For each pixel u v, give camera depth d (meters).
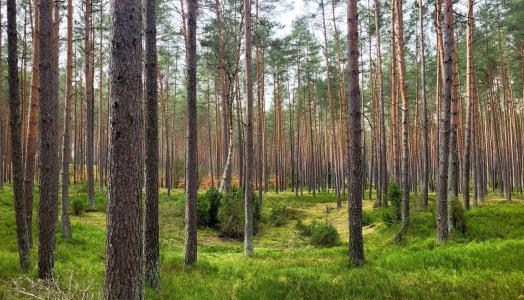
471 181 41.00
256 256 13.70
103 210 23.11
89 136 23.42
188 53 10.59
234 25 26.66
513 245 10.95
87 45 22.25
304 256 13.17
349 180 10.98
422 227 16.36
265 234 20.91
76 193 28.25
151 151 8.58
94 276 8.91
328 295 7.65
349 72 10.67
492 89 32.97
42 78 8.61
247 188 14.59
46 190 8.59
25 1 25.11
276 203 32.22
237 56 26.47
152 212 8.48
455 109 15.17
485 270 8.85
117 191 4.87
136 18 4.98
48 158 8.66
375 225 19.92
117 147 4.88
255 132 45.81
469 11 19.78
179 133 60.84
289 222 24.75
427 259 10.23
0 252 10.67
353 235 10.70
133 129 4.93
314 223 19.80
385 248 14.07
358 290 7.90
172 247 15.05
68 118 15.05
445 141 13.13
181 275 9.59
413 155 39.44
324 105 44.44
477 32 25.27
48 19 8.71
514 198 30.30
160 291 8.05
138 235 5.00
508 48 31.58
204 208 21.16
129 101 4.90
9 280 8.29
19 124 8.97
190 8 10.59
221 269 10.67
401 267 9.90
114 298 4.83
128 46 4.90
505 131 34.12
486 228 14.61
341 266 10.52
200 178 42.84
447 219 13.27
